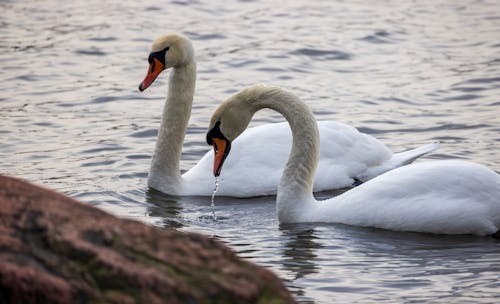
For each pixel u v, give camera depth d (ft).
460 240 39.75
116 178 50.06
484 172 40.83
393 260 37.11
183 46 49.24
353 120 60.54
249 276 21.47
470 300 32.37
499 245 38.99
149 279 20.20
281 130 49.90
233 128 43.19
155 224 42.55
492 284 34.01
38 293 19.16
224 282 20.93
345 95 66.28
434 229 40.37
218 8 92.48
